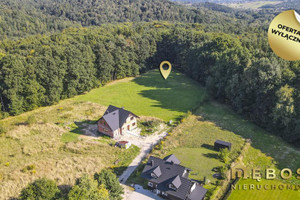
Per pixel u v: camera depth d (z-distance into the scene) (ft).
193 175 140.97
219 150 164.55
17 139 176.04
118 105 246.27
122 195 125.70
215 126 199.52
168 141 175.83
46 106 248.11
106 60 304.71
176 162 141.28
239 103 219.41
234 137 182.19
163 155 159.12
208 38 356.79
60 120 207.51
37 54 268.82
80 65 275.39
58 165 145.07
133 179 138.51
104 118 177.58
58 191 111.65
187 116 215.31
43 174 137.69
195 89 293.64
